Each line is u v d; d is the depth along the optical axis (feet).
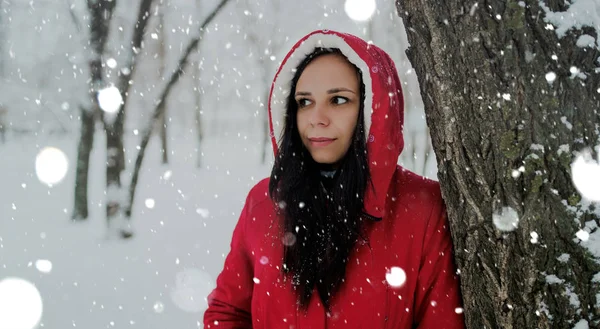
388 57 5.21
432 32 4.26
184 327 14.58
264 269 5.09
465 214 4.19
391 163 4.72
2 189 38.60
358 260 4.66
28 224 27.58
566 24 3.78
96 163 56.18
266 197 5.49
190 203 34.94
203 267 20.12
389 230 4.71
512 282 3.89
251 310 5.40
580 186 3.55
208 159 70.64
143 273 19.34
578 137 3.69
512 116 3.84
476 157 4.02
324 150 4.72
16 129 36.99
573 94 3.72
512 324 3.92
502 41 3.87
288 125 5.16
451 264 4.61
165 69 27.17
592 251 3.59
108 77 25.64
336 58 4.75
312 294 4.73
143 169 54.39
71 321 14.87
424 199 4.79
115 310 15.72
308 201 4.88
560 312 3.66
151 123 25.85
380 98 4.60
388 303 4.61
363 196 4.68
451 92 4.15
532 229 3.76
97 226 27.30
